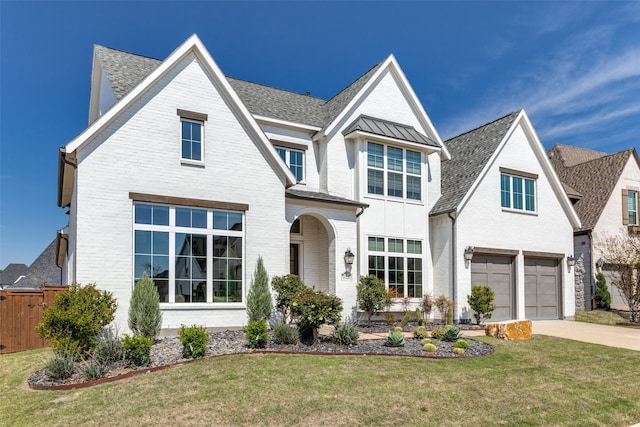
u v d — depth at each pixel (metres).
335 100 20.06
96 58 17.41
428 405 7.57
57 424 6.57
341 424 6.62
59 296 10.13
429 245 19.41
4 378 9.48
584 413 7.66
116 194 12.16
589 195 25.39
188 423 6.49
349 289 16.61
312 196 16.03
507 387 8.80
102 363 9.18
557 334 15.98
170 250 12.84
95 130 11.91
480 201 19.55
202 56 13.80
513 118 21.12
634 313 20.45
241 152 14.24
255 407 7.10
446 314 17.83
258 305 13.43
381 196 18.12
